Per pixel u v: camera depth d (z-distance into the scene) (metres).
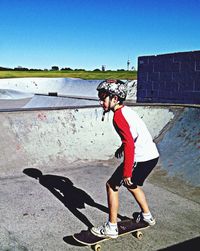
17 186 4.04
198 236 2.81
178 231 2.91
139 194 2.72
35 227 2.93
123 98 2.50
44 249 2.54
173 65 8.93
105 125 6.11
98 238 2.54
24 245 2.59
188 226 3.02
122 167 2.49
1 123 5.19
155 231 2.89
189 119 5.86
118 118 2.41
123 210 3.39
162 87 9.44
